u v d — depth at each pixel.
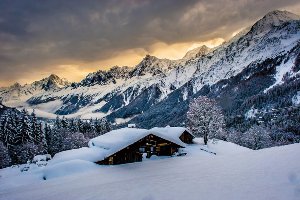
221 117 70.75
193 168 21.22
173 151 50.53
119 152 44.62
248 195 12.31
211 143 70.00
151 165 39.03
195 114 71.25
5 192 29.89
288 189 12.17
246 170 16.95
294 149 21.80
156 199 13.64
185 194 13.77
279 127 142.62
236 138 93.50
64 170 40.94
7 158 84.88
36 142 106.19
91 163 43.47
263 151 24.00
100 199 15.12
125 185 17.56
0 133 100.19
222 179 15.55
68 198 16.84
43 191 24.44
